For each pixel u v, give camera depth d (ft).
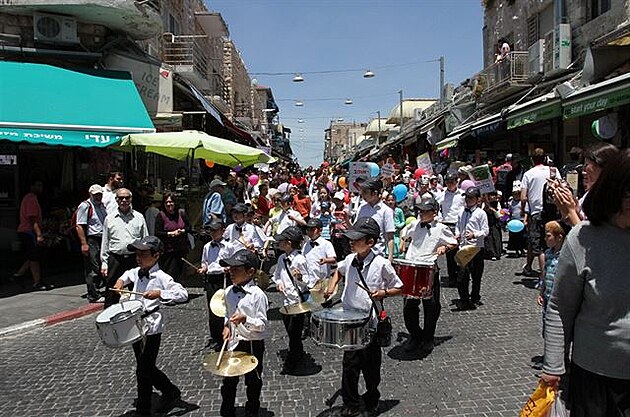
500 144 68.80
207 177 74.02
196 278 39.63
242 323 16.26
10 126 34.19
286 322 20.88
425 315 22.71
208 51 87.66
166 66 46.68
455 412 16.75
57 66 41.42
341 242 38.63
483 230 28.73
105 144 37.01
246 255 16.47
